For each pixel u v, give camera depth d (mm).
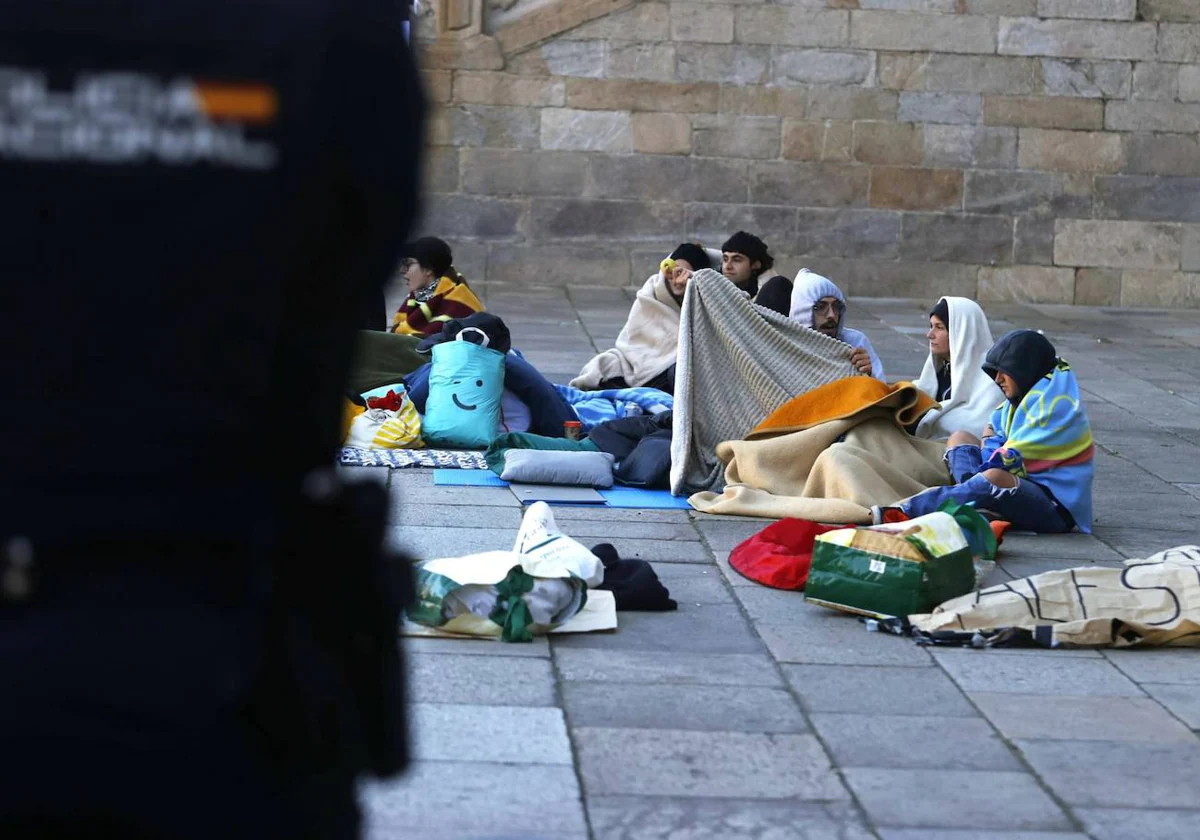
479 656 4691
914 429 7734
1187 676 4785
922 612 5148
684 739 4059
